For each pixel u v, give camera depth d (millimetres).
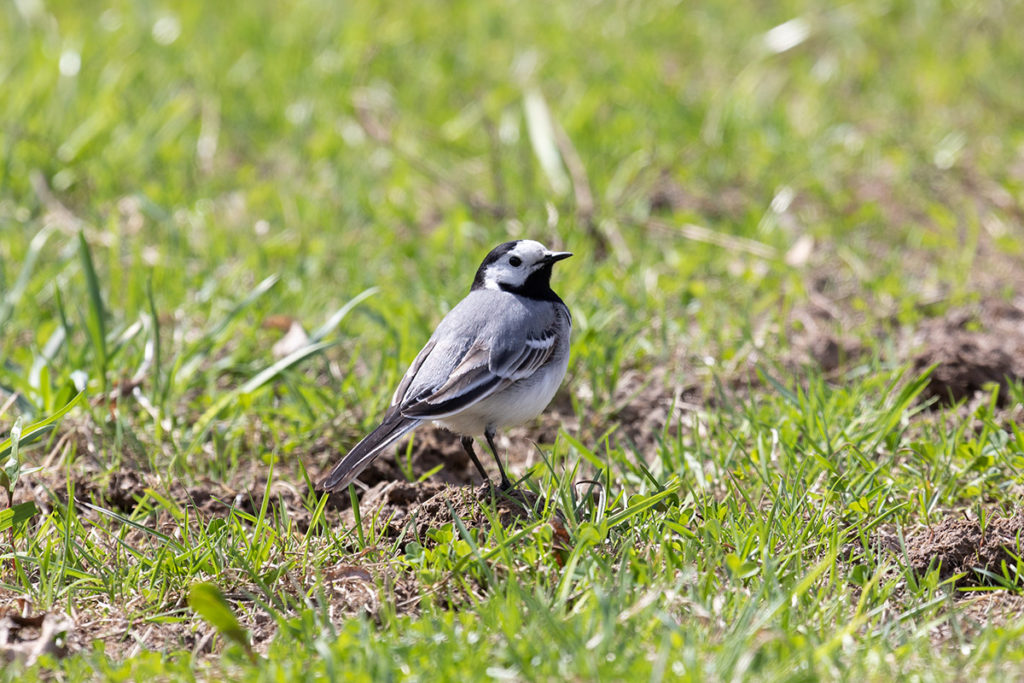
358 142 18047
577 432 11008
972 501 9242
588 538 7953
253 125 18562
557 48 21578
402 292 13594
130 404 11102
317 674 6824
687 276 14039
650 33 22422
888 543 8453
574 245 14672
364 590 7984
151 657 7227
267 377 10969
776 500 8516
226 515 9523
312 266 14211
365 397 11297
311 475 10281
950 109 18969
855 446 9367
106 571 8250
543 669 6590
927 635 7230
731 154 17547
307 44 21688
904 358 11914
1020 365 11648
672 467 9781
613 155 17422
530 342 9695
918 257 14781
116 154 17219
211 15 23203
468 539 7941
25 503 8586
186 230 15398
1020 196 16000
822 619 7277
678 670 6715
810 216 15906
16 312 12898
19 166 16703
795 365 11883
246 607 7953
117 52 20812
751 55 21266
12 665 7121
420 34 22359
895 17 22750
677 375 11664
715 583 7762
